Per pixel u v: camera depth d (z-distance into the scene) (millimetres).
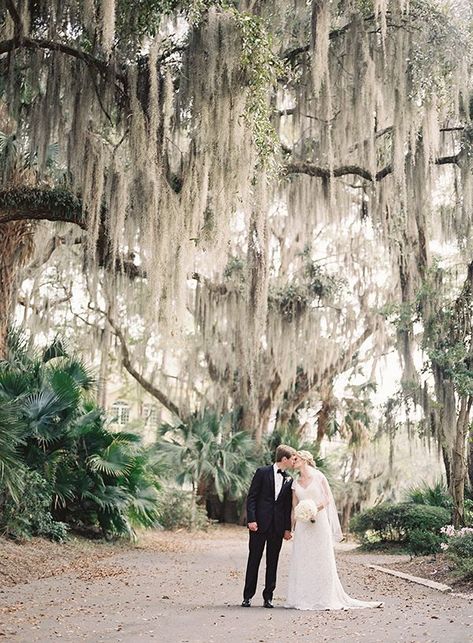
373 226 18859
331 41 15750
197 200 12641
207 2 11633
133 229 13633
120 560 13883
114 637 6254
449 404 16641
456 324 16891
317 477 8414
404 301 19344
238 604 8422
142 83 12445
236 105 11984
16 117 12539
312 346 25266
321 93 15703
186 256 12867
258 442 28109
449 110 17250
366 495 30656
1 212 12781
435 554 14492
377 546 18812
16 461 11633
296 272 26078
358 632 6480
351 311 26312
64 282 26406
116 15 11633
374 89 15008
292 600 8117
